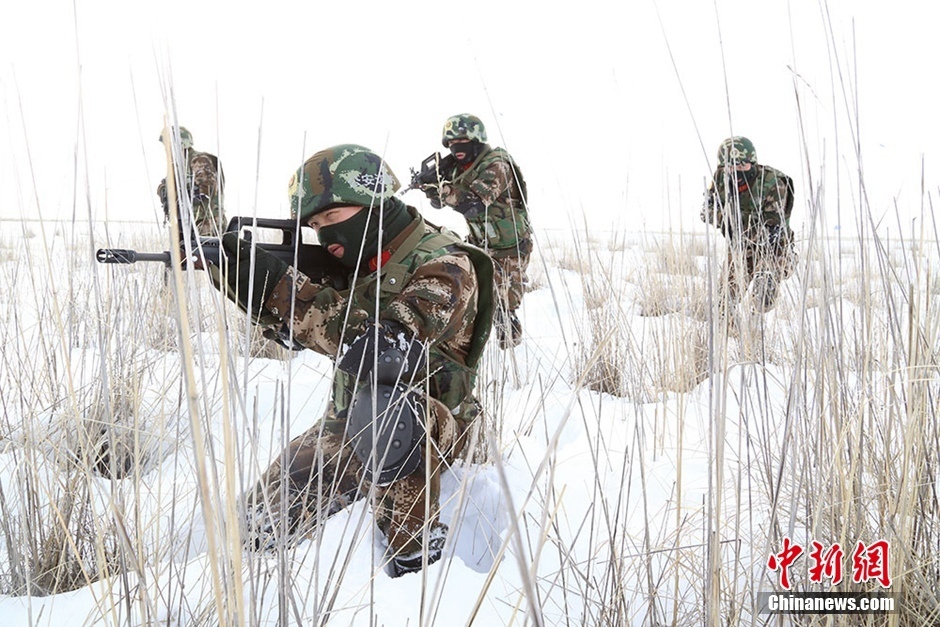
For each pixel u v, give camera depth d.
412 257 2.00
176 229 0.95
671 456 2.44
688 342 2.91
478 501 2.07
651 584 1.43
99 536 1.25
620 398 3.16
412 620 1.53
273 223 1.92
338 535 1.83
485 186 4.11
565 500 2.10
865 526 1.57
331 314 1.85
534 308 5.37
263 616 1.44
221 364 1.02
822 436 1.41
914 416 1.47
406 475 1.79
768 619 1.38
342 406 2.05
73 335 2.26
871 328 1.61
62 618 1.50
